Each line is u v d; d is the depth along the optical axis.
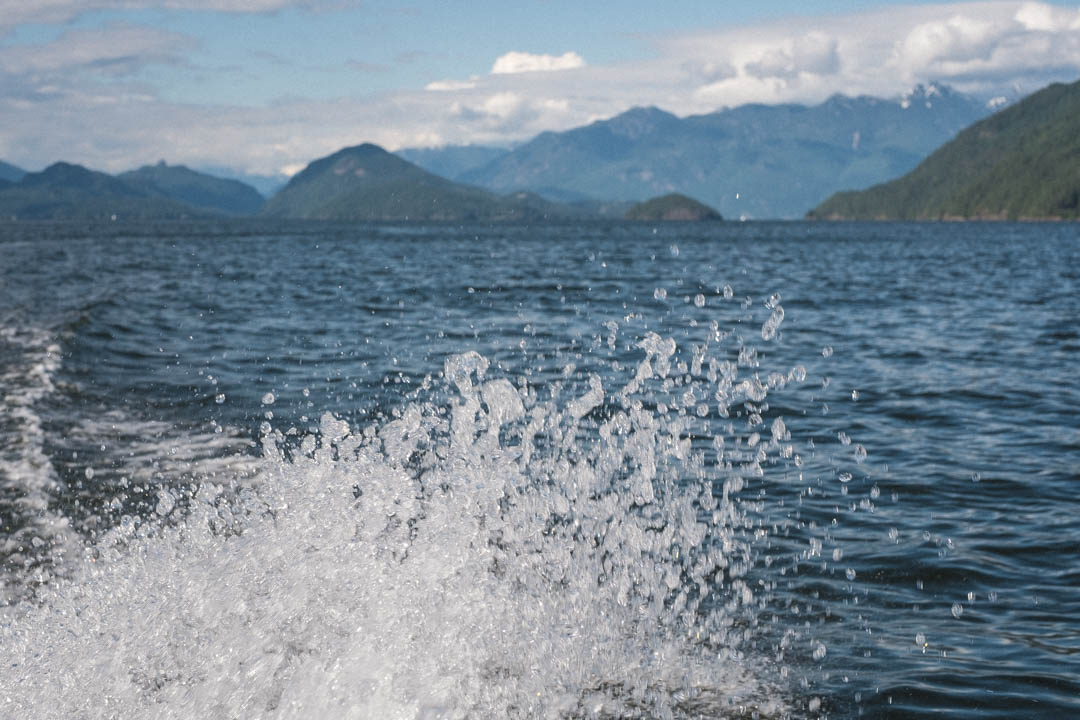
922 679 3.16
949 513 4.96
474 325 13.45
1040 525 4.75
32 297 18.20
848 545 4.45
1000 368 10.11
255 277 25.00
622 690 3.14
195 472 5.61
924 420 7.37
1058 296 20.41
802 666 3.29
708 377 9.02
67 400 7.75
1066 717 2.90
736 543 4.45
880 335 13.09
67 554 4.27
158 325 13.31
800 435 6.75
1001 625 3.58
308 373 9.18
